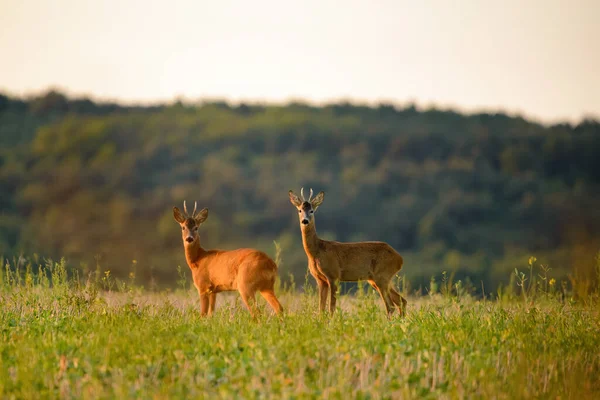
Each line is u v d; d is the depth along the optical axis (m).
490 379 36.72
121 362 37.56
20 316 49.22
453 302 51.88
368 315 45.69
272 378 35.19
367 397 33.66
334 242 56.78
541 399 35.97
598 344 44.34
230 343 40.38
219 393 34.25
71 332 42.75
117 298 59.03
